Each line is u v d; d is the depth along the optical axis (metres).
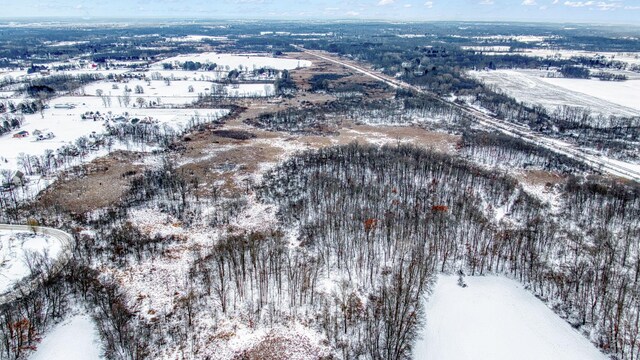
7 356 67.69
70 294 83.81
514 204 122.19
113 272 91.94
